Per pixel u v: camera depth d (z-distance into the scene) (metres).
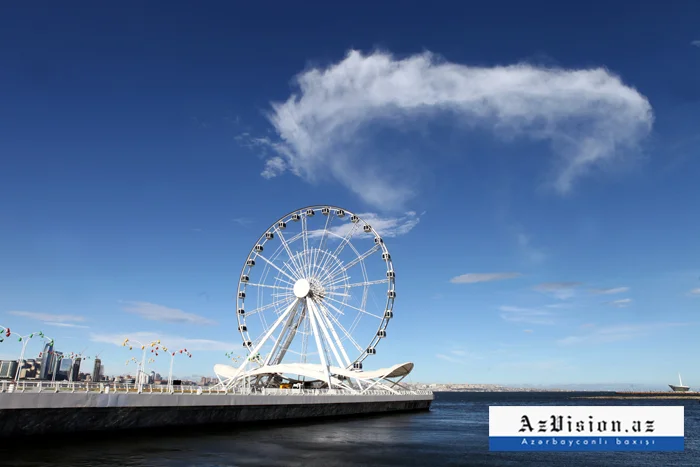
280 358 106.69
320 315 103.00
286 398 78.44
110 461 39.88
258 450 49.53
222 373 113.12
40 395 46.97
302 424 78.19
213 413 65.50
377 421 92.81
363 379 108.62
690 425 108.50
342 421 87.44
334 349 101.38
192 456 44.19
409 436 68.56
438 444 60.62
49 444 46.69
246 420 70.56
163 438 55.03
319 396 86.19
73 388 54.81
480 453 54.47
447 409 166.38
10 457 40.03
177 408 59.84
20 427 45.94
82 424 50.69
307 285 102.94
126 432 55.03
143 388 63.91
